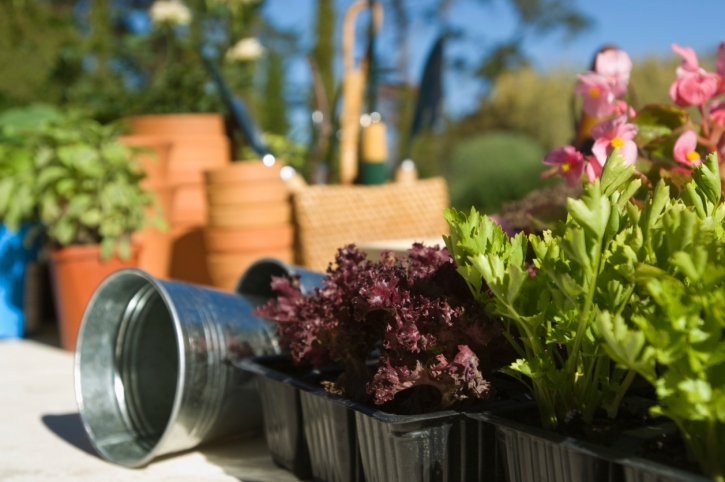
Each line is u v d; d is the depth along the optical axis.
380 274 1.45
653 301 1.12
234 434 2.07
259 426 2.12
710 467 1.00
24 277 3.96
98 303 2.14
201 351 1.86
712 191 1.25
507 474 1.29
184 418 1.84
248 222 3.44
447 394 1.30
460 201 7.68
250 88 5.65
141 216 3.38
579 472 1.09
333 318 1.56
